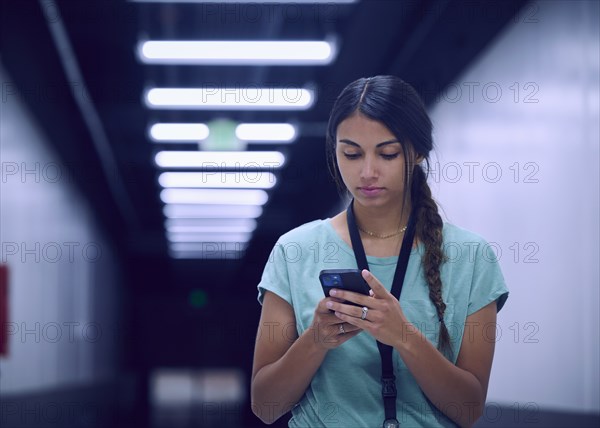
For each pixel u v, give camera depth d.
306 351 1.66
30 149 8.73
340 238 1.83
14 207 8.16
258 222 18.25
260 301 1.89
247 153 12.65
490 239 6.63
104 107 10.02
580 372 4.72
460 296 1.75
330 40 8.49
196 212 17.27
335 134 1.75
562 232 5.00
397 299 1.74
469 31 6.45
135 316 23.81
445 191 8.17
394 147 1.68
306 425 1.77
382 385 1.69
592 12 4.41
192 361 26.64
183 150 12.50
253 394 1.83
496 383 6.55
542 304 5.41
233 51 8.78
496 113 6.33
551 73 5.12
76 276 12.09
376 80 1.72
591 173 4.50
